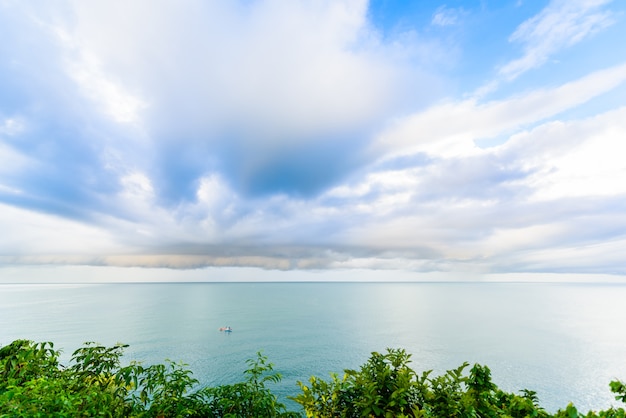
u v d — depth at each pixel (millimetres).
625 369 84188
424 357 94875
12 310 197000
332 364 85125
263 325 151500
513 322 165625
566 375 79562
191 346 103500
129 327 137250
